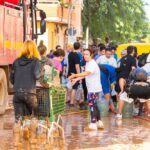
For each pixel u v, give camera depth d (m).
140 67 25.31
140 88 22.42
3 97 22.30
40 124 14.92
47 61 16.02
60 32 68.69
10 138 16.67
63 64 26.58
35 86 14.95
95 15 69.81
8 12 21.98
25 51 15.13
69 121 21.19
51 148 14.92
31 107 14.99
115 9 70.69
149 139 17.27
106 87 23.67
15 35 22.89
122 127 19.94
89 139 17.05
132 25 73.88
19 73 15.04
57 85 15.37
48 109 14.95
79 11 69.62
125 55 24.25
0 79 21.89
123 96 22.77
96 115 19.03
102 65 23.77
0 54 21.05
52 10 64.00
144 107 23.66
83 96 25.91
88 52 18.42
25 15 23.98
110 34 70.62
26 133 15.04
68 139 16.97
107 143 16.38
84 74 18.50
